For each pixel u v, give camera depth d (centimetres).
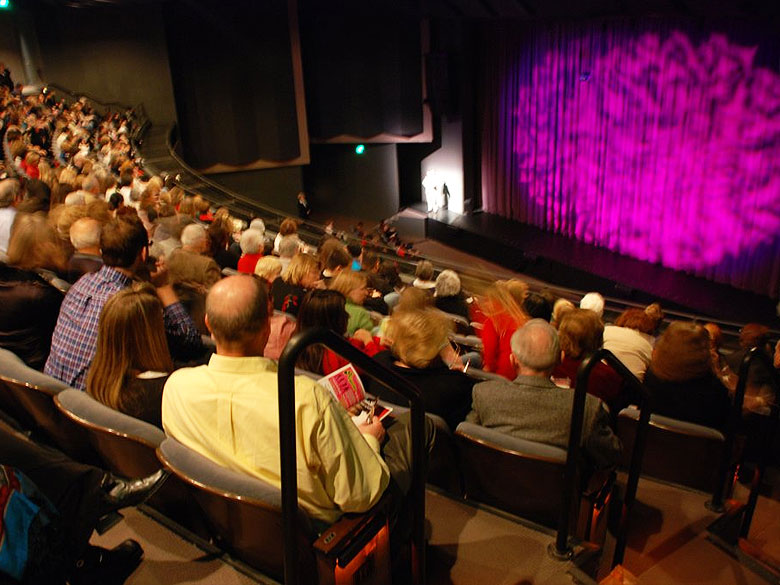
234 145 2061
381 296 580
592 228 1759
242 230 897
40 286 323
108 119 1681
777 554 329
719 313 1360
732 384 393
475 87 2005
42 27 1956
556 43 1697
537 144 1852
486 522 280
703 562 301
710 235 1483
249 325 202
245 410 204
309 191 2309
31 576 186
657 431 328
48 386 270
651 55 1484
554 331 275
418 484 206
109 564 237
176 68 1952
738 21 1297
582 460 266
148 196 759
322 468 200
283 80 2045
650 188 1579
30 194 629
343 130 2159
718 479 323
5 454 219
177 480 242
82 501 219
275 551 217
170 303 334
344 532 200
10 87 1756
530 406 272
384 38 2061
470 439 270
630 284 1525
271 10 1978
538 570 256
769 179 1341
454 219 2081
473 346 486
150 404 258
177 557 241
